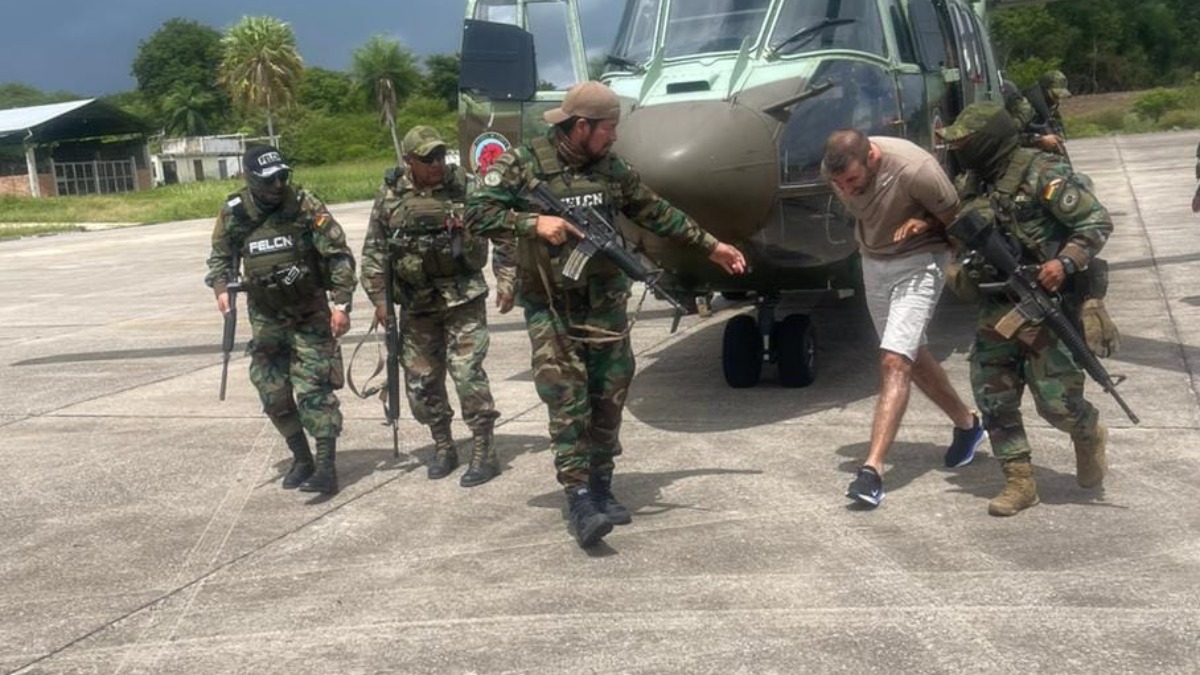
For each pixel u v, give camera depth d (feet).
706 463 19.06
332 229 18.07
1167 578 13.55
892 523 15.78
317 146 281.74
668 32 23.04
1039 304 14.94
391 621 13.60
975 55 31.48
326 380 18.57
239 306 42.19
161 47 403.75
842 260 22.25
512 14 25.89
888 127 22.31
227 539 16.84
